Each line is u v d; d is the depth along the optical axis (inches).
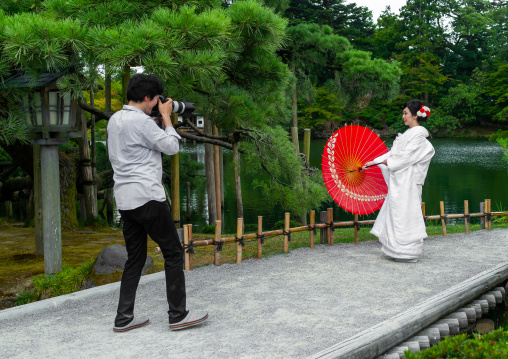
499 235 274.5
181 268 128.1
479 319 174.6
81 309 149.5
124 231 128.3
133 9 205.8
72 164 418.0
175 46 179.3
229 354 112.2
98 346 119.0
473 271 189.9
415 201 202.4
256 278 181.6
